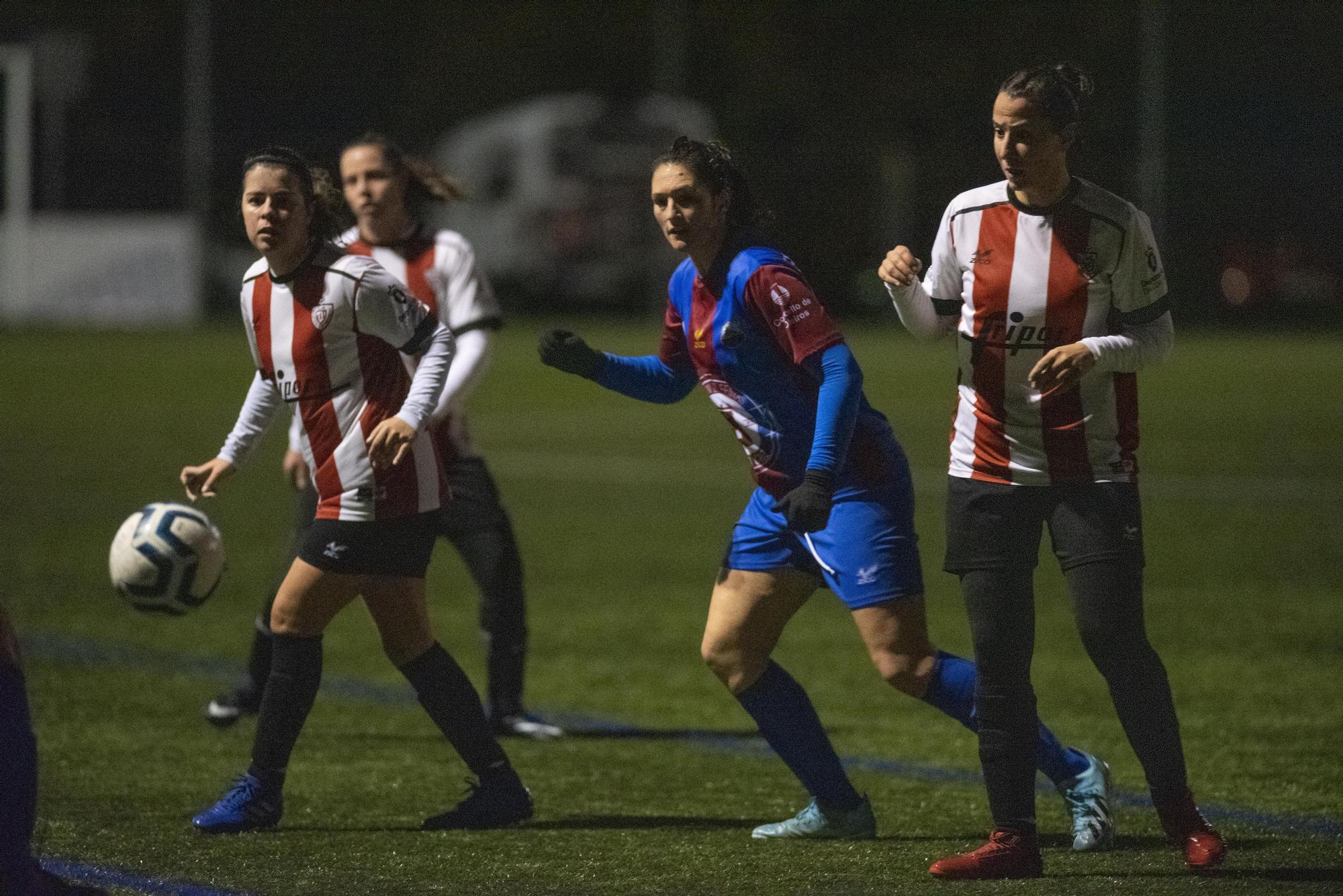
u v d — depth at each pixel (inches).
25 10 6407.5
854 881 647.1
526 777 855.1
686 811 780.6
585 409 3189.0
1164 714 645.3
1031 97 615.2
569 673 1139.9
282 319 711.7
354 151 931.3
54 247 5137.8
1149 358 630.5
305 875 657.0
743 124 6569.9
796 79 6560.0
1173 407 3159.5
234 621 1300.4
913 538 700.0
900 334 5536.4
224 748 904.3
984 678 649.0
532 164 5767.7
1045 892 626.5
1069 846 705.0
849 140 6574.8
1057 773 701.3
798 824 722.8
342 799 797.2
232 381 3430.1
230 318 5516.7
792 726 712.4
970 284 642.8
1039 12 6609.3
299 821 753.0
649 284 5949.8
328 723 984.9
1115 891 627.8
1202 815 735.1
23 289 5132.9
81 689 1058.7
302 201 702.5
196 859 679.7
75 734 939.3
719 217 686.5
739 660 711.7
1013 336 634.8
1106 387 634.8
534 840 719.1
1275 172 6604.3
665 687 1098.7
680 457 2466.8
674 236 684.7
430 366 711.7
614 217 5831.7
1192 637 1234.6
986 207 643.5
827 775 713.6
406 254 940.0
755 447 700.0
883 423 700.7
